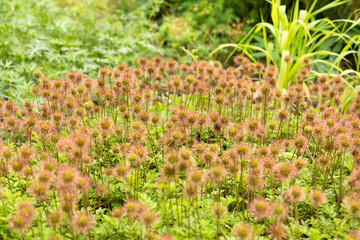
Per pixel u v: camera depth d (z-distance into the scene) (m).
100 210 2.87
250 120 3.08
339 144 2.90
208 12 8.02
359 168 2.82
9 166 2.58
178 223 2.59
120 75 3.91
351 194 2.63
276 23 5.29
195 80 4.03
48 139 3.35
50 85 3.65
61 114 3.23
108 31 7.21
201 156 2.84
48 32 7.03
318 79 4.27
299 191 2.47
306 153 3.62
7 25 6.11
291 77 5.26
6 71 5.15
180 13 8.84
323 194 2.59
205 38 8.00
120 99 4.71
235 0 8.16
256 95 3.91
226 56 7.48
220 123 3.28
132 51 7.00
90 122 4.04
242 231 2.26
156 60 4.47
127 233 2.59
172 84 4.10
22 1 7.25
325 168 3.09
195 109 4.47
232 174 3.18
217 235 2.52
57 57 6.04
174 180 2.55
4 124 3.43
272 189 2.96
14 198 2.77
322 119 3.67
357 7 6.78
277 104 4.52
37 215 2.65
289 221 2.91
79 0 8.34
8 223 2.46
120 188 3.10
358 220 2.84
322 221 2.82
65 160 3.31
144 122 3.28
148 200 2.75
